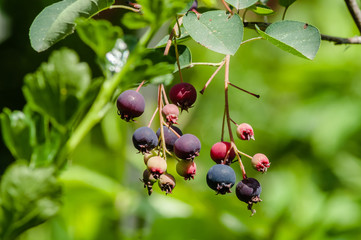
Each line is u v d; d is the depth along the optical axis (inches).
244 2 16.0
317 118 34.8
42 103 13.4
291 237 23.5
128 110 15.8
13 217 13.1
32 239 24.2
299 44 15.8
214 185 16.1
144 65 13.8
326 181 32.8
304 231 24.3
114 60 14.1
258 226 23.4
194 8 17.4
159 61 15.5
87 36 13.9
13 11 32.9
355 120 33.5
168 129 16.4
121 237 23.5
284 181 30.3
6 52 33.7
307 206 26.6
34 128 13.6
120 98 15.8
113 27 13.8
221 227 23.3
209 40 15.5
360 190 32.2
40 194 13.1
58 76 13.4
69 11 15.2
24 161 13.5
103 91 13.7
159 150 16.1
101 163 27.4
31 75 13.3
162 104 16.4
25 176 13.1
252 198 16.1
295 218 25.5
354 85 35.4
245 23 17.4
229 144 16.4
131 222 24.9
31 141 13.5
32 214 13.1
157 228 23.6
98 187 24.2
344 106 34.4
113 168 26.9
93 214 23.9
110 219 24.6
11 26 33.1
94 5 15.3
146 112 26.0
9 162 32.7
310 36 15.8
